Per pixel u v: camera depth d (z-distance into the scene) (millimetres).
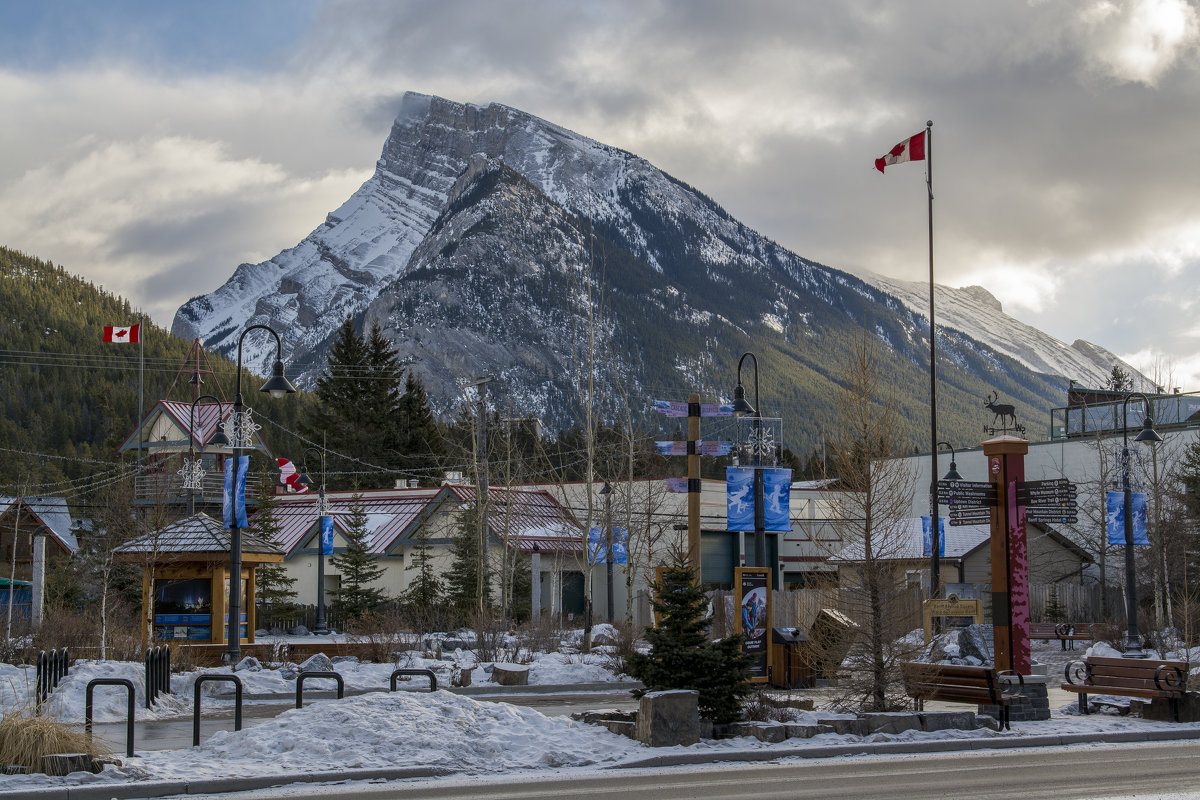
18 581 47531
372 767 13859
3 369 132375
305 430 82375
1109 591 53062
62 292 185625
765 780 13500
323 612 44156
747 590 24875
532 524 52188
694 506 26703
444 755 14508
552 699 23312
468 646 31406
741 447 29312
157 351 155375
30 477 69312
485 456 42812
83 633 28516
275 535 55094
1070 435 68562
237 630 27000
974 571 53625
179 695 21938
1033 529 56156
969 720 17922
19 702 18344
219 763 13930
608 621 42344
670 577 17688
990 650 29375
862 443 19422
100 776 12742
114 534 40875
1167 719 19312
